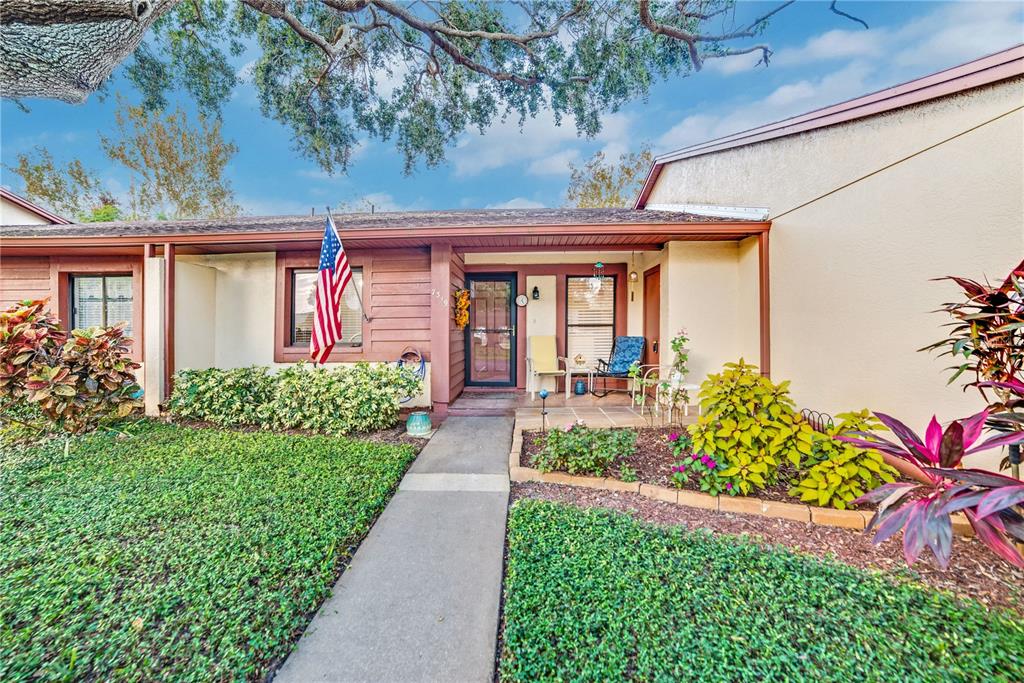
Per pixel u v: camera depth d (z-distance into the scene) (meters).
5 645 1.71
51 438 4.53
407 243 5.97
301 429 5.10
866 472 2.81
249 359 6.57
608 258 7.55
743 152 5.66
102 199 15.59
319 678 1.64
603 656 1.67
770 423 3.11
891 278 3.54
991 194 2.82
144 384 6.21
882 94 3.55
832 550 2.48
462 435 4.96
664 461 3.80
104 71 2.65
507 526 2.82
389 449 4.24
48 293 6.71
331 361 6.34
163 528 2.63
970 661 1.64
